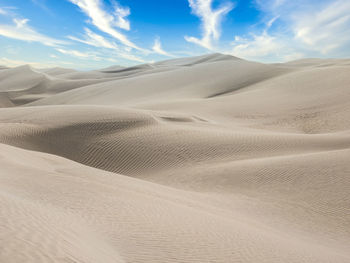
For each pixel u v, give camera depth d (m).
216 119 38.25
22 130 23.30
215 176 15.58
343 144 19.70
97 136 23.16
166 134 22.64
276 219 10.80
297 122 36.06
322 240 9.32
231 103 47.00
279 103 43.88
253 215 10.97
